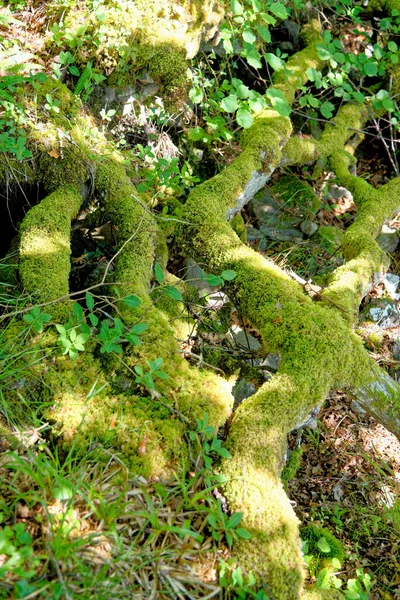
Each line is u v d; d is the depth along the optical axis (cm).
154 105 389
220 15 391
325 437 392
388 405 275
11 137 313
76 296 335
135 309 275
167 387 248
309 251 472
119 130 387
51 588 173
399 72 511
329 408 407
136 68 365
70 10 361
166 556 199
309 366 259
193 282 378
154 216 332
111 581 180
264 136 383
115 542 194
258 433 236
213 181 351
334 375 267
